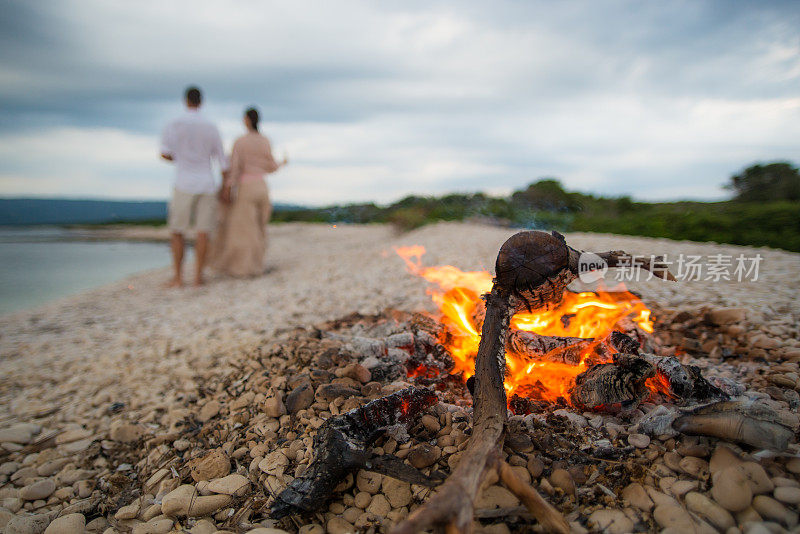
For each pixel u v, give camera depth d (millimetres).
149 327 5711
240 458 2469
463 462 1693
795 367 2664
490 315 2389
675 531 1665
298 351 3426
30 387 3982
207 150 7707
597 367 2416
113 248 17703
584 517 1797
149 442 2812
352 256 10180
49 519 2277
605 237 9258
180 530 2031
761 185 18828
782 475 1782
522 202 16156
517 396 2514
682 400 2271
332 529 1911
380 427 2207
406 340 3115
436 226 13781
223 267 8719
